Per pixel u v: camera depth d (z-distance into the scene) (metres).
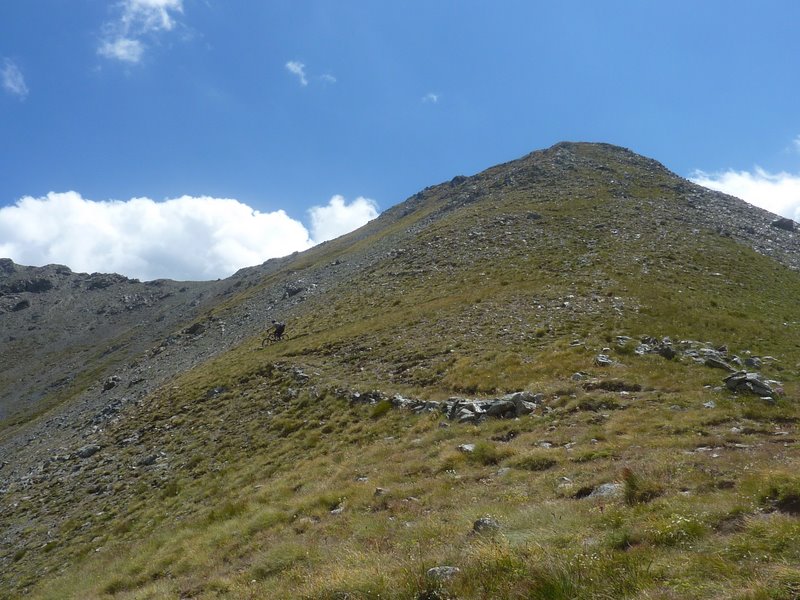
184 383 47.97
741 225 64.75
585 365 26.14
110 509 27.52
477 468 17.53
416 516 14.52
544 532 10.63
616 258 48.72
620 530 9.87
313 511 17.38
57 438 54.38
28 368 190.62
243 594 12.57
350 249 117.38
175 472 29.38
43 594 19.83
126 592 16.56
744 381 21.47
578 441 17.83
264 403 34.97
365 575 10.19
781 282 44.84
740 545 8.17
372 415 27.39
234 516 19.89
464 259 59.09
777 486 10.07
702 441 15.76
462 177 155.62
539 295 41.12
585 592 7.73
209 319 98.94
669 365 25.36
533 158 115.94
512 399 23.02
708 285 41.94
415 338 38.50
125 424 41.50
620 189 77.75
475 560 9.55
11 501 34.12
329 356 40.91
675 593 7.12
